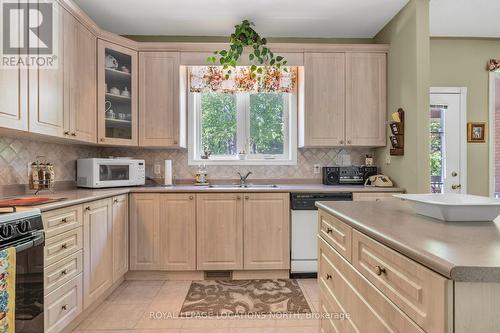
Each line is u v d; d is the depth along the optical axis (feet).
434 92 11.94
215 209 9.52
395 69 10.27
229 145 12.10
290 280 9.49
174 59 10.46
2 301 4.04
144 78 10.42
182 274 9.65
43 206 5.46
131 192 9.39
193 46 10.39
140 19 10.27
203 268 9.48
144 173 10.63
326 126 10.69
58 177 9.09
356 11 9.89
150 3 9.24
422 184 8.97
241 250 9.54
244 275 9.69
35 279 4.88
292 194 9.59
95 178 9.27
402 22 9.77
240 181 11.68
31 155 7.96
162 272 9.62
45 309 5.49
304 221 9.57
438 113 11.99
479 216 3.78
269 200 9.59
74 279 6.48
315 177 11.79
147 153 11.61
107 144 9.75
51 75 7.06
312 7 9.58
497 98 13.21
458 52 12.05
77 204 6.59
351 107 10.73
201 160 11.67
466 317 2.21
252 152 12.10
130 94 10.31
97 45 9.36
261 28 11.05
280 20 10.44
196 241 9.50
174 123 10.48
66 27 7.70
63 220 6.06
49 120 6.99
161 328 6.73
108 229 8.09
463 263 2.22
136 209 9.44
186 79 11.29
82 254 6.80
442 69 12.02
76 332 6.55
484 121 12.10
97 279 7.50
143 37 11.59
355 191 9.64
